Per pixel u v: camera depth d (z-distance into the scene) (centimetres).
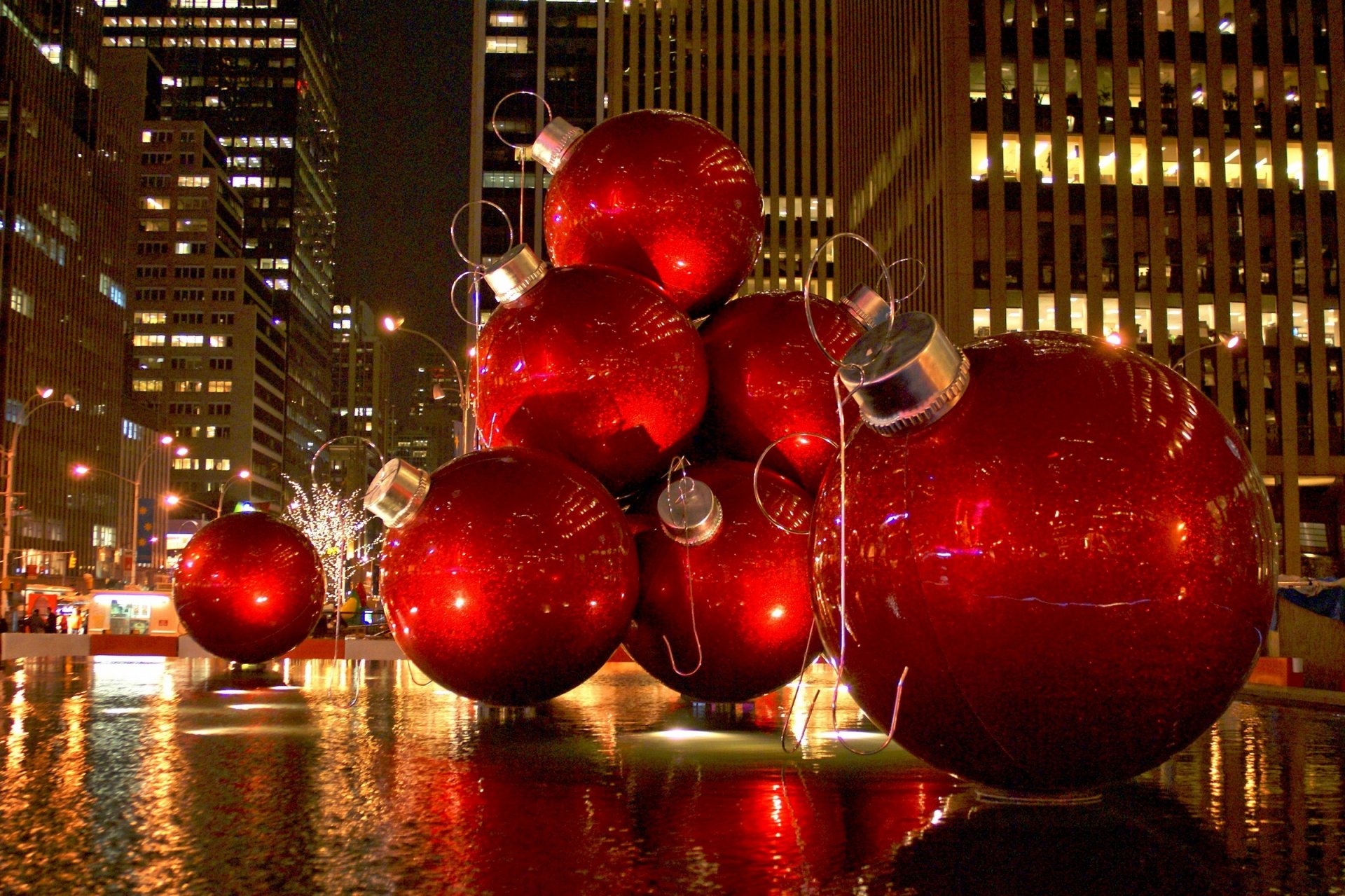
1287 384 6038
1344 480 4594
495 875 383
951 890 363
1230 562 436
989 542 429
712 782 572
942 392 443
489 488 693
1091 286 5997
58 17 11981
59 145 11600
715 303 867
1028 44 6091
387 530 730
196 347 16300
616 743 728
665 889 364
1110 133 6103
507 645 685
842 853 413
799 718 884
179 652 2581
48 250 11306
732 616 747
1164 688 429
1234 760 701
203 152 16800
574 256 845
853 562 463
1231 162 6150
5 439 10281
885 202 7250
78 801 526
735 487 772
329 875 385
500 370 759
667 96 11125
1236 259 6094
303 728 825
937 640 440
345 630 3628
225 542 1352
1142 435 437
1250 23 6219
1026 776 466
